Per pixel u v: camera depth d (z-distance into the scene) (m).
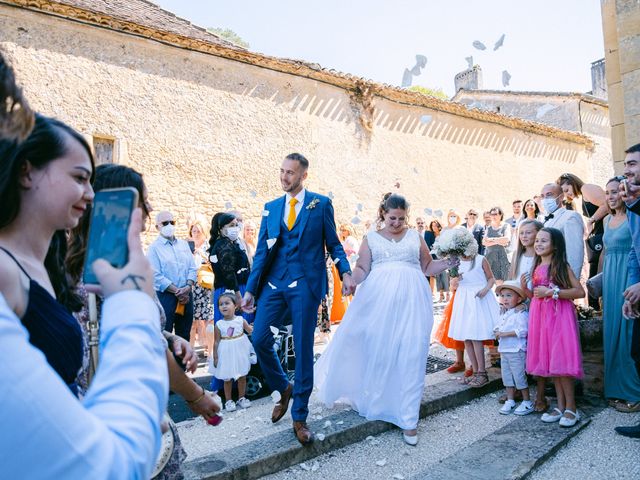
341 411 3.96
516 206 9.25
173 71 9.48
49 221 1.05
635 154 3.36
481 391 4.53
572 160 17.73
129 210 0.85
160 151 9.24
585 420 3.71
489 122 15.42
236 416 4.12
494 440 3.42
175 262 4.93
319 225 3.59
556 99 18.75
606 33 5.84
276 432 3.61
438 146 14.11
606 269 4.15
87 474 0.59
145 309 0.80
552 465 3.11
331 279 7.87
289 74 11.13
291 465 3.14
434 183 13.88
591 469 3.02
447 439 3.56
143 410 0.69
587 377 4.53
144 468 0.66
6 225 1.00
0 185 0.94
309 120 11.47
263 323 3.58
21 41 7.88
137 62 9.05
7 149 0.94
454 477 2.88
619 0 5.43
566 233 4.46
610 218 4.23
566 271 3.76
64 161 1.04
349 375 4.00
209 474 2.80
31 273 1.04
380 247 3.97
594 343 4.83
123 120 8.84
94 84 8.55
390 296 3.76
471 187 14.77
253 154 10.48
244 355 4.35
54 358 1.03
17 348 0.62
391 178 12.95
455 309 4.66
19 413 0.58
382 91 12.69
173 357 1.65
